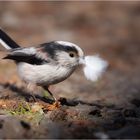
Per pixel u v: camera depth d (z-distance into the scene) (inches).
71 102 469.4
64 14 1109.1
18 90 520.7
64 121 386.9
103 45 938.1
